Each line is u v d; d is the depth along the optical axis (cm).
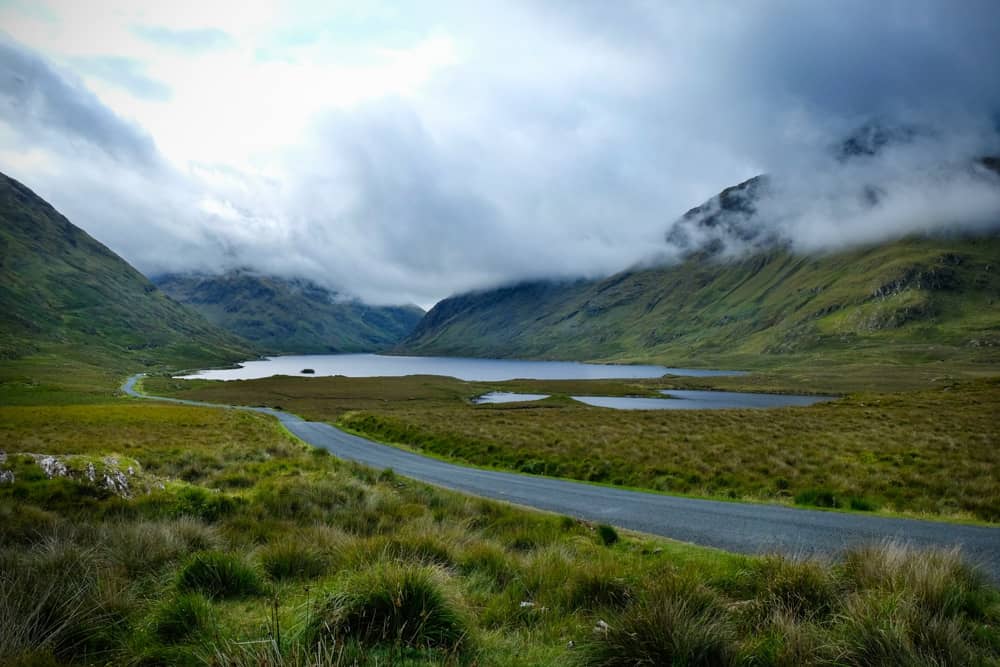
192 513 1176
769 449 2542
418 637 513
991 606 649
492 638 560
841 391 13575
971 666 484
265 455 2692
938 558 726
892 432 2966
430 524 1134
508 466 2716
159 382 16550
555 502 1717
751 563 824
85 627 505
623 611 590
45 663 438
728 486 1948
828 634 535
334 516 1260
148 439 3416
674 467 2220
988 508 1472
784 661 488
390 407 9281
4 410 6153
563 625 604
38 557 654
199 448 2877
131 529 865
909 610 546
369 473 2133
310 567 780
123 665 460
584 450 2839
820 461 2206
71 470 1315
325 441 4053
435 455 3266
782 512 1520
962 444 2425
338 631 501
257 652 438
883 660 477
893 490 1703
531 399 10944
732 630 533
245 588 678
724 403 10662
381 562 693
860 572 711
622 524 1362
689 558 936
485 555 845
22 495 1170
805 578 669
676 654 481
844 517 1443
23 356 19250
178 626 532
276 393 11725
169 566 746
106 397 10712
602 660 499
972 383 6378
